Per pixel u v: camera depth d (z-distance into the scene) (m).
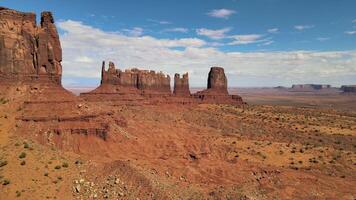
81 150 82.62
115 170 65.12
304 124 168.88
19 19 86.81
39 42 88.38
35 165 61.69
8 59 83.81
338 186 84.38
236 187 75.25
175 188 65.38
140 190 60.41
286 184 82.00
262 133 148.25
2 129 72.75
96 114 96.38
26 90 85.06
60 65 93.69
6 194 52.84
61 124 84.06
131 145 97.88
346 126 170.25
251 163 97.88
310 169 97.69
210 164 90.19
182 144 112.25
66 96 91.69
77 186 58.84
